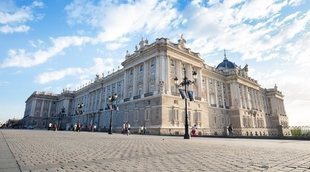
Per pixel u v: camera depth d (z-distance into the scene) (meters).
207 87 57.81
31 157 6.55
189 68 48.81
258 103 79.19
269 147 11.31
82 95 89.94
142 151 8.84
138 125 44.09
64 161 5.99
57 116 101.31
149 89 44.81
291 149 10.13
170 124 39.84
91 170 4.80
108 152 8.31
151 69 45.44
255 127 69.38
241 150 9.57
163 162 6.01
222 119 60.12
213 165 5.56
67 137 19.20
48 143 12.03
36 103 101.81
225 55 77.50
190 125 43.62
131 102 47.91
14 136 18.16
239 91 65.62
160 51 43.75
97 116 69.12
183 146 11.70
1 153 7.20
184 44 49.62
